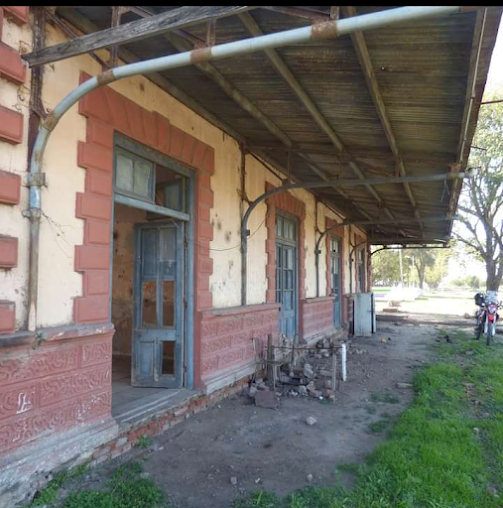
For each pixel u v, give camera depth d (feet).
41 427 10.69
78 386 11.74
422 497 10.91
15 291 10.32
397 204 32.19
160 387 17.89
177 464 12.84
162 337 17.98
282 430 15.93
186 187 18.11
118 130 13.62
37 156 10.62
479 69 11.39
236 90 15.14
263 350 23.35
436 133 16.35
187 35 9.72
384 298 127.03
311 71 13.03
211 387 17.84
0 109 9.95
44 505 9.94
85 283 12.21
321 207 37.50
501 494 11.18
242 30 11.61
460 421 16.72
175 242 18.07
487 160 70.18
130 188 14.71
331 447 14.43
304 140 20.29
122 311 26.94
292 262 31.12
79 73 12.21
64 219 11.70
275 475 12.27
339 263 45.24
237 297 21.29
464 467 12.59
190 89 16.43
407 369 27.86
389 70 12.39
